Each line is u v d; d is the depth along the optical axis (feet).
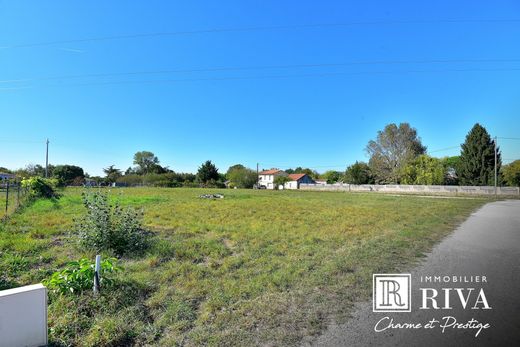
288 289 16.80
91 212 25.66
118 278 17.02
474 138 170.30
